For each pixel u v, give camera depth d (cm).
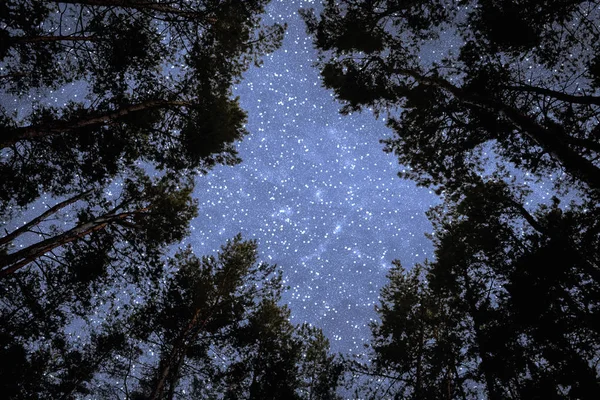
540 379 587
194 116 690
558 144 487
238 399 935
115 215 675
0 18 483
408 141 766
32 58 593
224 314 1006
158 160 726
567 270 538
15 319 722
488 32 568
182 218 802
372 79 728
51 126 552
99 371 965
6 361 639
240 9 670
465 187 813
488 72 585
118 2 556
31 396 774
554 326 546
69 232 620
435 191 824
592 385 525
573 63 601
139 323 929
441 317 938
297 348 1001
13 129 512
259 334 1009
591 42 571
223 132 696
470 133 673
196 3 649
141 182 804
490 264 773
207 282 1000
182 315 941
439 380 864
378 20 664
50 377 891
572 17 540
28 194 660
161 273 748
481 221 827
